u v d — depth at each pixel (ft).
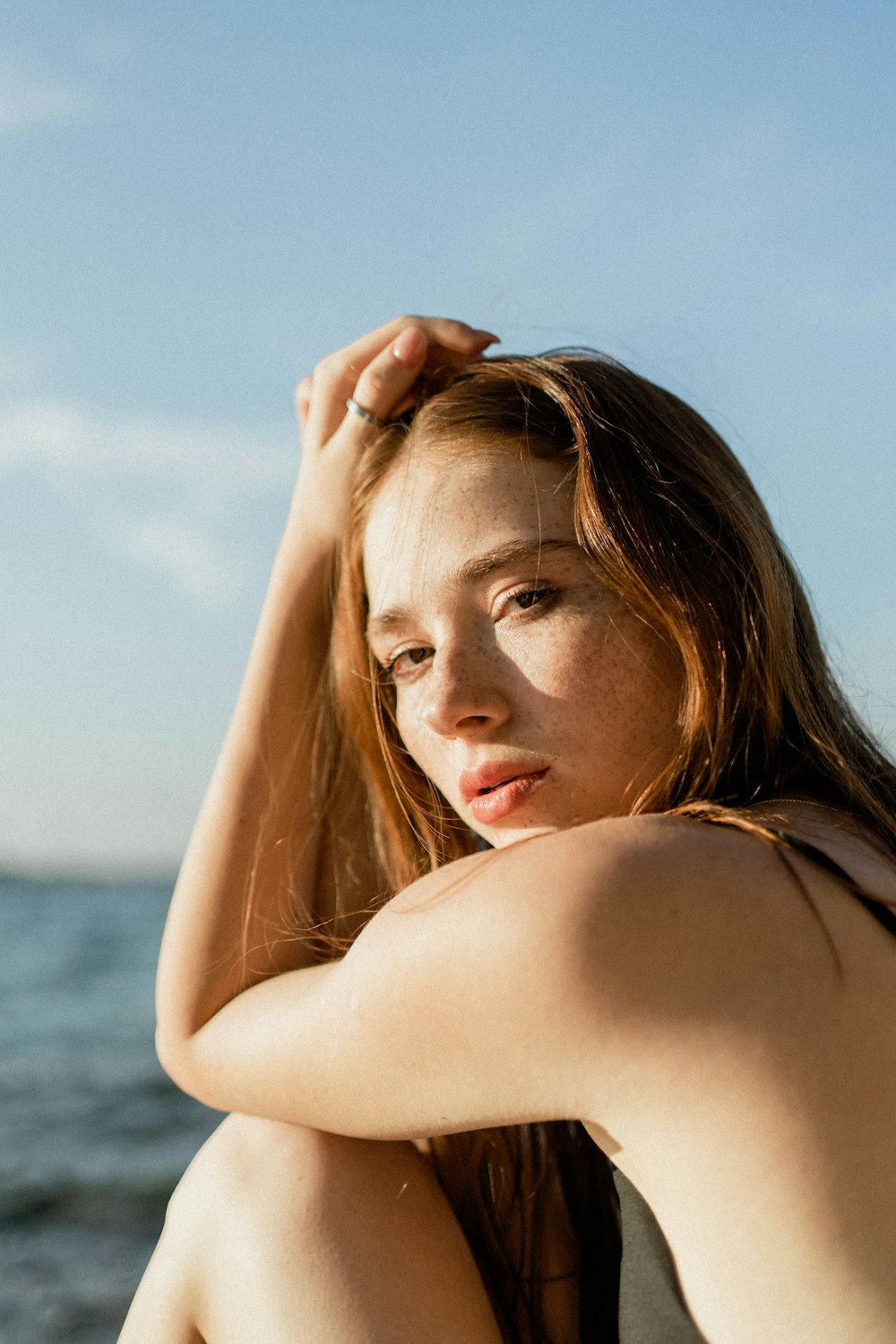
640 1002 3.47
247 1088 4.79
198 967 5.84
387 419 6.40
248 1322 4.37
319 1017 4.36
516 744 4.73
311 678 6.44
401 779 5.97
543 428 4.98
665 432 5.14
